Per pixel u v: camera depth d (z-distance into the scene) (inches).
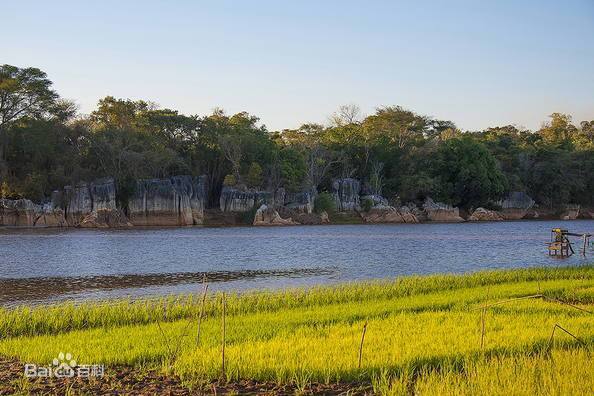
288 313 1028.5
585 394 562.3
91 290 1520.7
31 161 4758.9
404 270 1942.7
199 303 1123.3
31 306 1278.3
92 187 4564.5
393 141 5915.4
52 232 3843.5
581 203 5994.1
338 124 6190.9
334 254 2470.5
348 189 5413.4
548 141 6791.3
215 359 707.4
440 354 719.1
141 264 2108.8
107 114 5236.2
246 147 5226.4
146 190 4697.3
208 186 5300.2
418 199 5531.5
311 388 636.1
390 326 880.9
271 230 4153.5
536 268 1627.7
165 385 646.5
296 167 5275.6
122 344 800.9
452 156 5492.1
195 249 2694.4
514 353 726.5
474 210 5585.6
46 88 4766.2
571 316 954.7
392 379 652.1
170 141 5334.6
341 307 1091.3
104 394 618.2
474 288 1311.5
